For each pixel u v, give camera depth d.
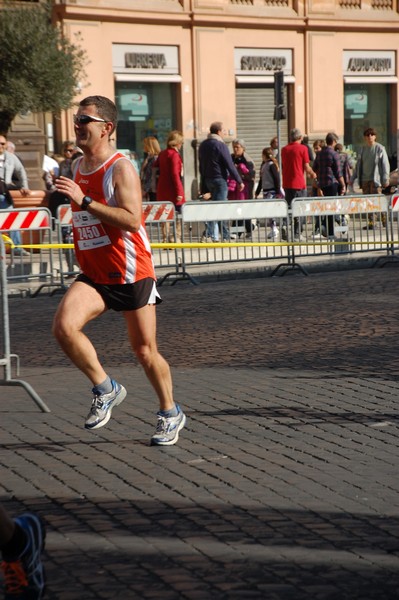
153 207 21.08
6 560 4.89
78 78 33.50
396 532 6.10
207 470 7.45
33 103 31.89
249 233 22.16
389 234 23.39
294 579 5.39
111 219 7.57
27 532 4.87
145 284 7.86
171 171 23.84
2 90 31.72
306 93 42.34
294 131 26.78
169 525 6.26
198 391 10.18
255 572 5.49
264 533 6.09
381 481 7.13
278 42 41.38
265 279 20.61
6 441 8.40
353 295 17.52
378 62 44.31
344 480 7.16
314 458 7.73
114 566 5.61
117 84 37.66
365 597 5.17
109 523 6.31
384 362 11.52
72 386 10.70
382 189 29.59
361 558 5.69
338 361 11.66
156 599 5.16
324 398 9.75
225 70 40.06
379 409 9.27
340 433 8.45
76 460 7.78
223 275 21.28
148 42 37.97
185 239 21.34
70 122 36.28
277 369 11.27
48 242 19.86
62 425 8.92
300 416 9.05
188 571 5.52
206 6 39.12
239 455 7.83
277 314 15.55
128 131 38.09
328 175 26.64
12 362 12.29
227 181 24.66
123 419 9.09
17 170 22.59
